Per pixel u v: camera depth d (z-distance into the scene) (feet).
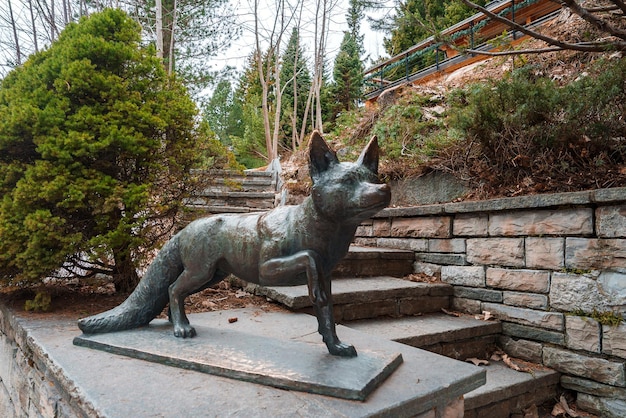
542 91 11.31
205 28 40.42
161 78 11.18
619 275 8.73
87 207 9.79
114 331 7.06
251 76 65.21
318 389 5.08
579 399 9.43
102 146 9.30
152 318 7.43
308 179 27.02
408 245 14.52
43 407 6.77
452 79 25.94
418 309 11.93
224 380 5.48
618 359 8.77
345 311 10.64
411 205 16.65
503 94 12.21
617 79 9.95
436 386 5.54
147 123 10.19
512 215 11.00
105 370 5.75
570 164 11.28
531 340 10.48
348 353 6.00
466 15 26.40
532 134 11.34
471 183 14.12
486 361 10.36
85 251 9.50
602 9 10.20
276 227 5.98
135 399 4.86
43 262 9.10
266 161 54.03
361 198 5.08
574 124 10.57
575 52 16.79
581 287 9.41
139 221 10.02
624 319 8.66
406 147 18.24
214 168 11.90
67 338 7.34
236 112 70.03
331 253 5.79
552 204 9.83
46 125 9.19
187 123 11.18
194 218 11.54
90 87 9.86
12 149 9.46
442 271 13.12
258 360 5.80
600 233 9.07
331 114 57.16
